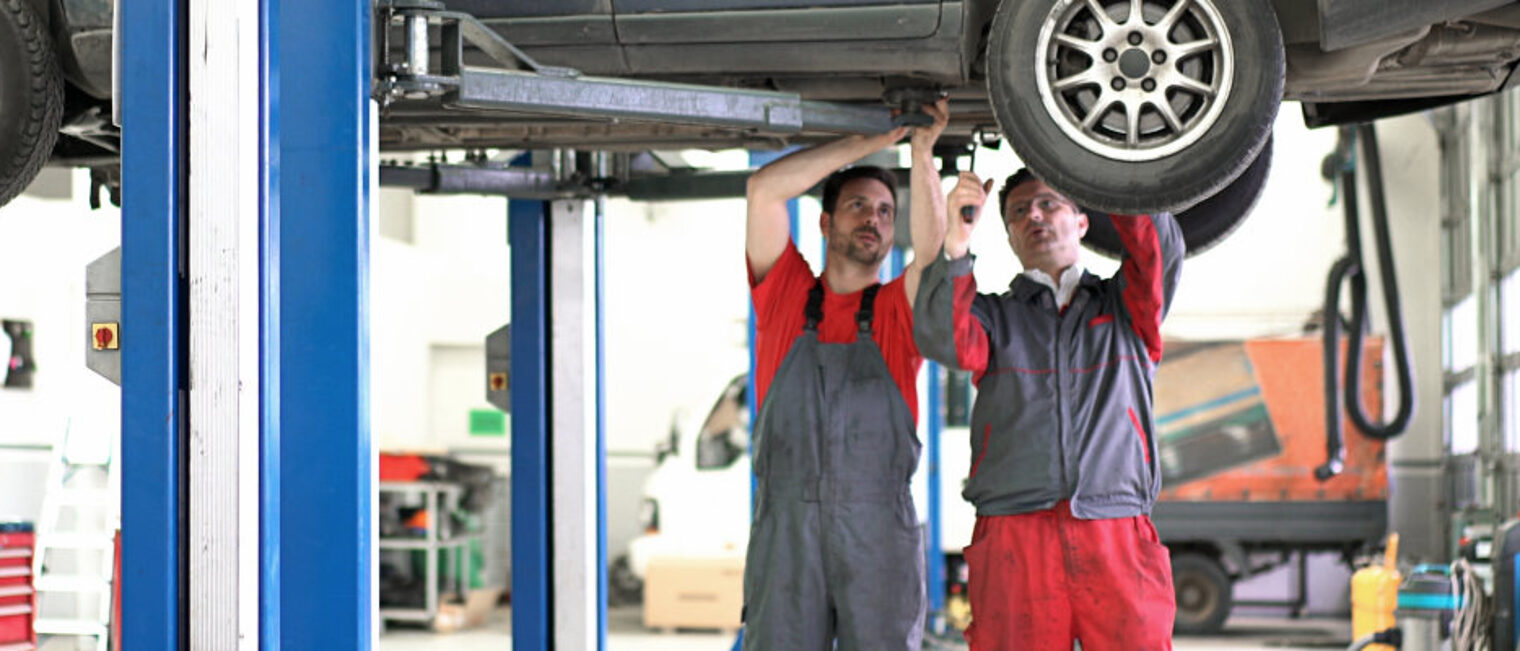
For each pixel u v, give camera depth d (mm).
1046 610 3854
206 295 3139
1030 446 3861
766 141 4801
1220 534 12773
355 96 3242
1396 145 15133
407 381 15531
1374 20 3480
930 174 3984
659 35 3750
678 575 12055
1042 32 3543
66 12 3832
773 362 4184
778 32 3715
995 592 3896
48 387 11227
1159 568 3865
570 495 5922
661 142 4812
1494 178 12852
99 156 4812
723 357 15891
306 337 3221
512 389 5930
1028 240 4027
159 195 3137
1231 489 12766
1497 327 12734
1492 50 3898
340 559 3207
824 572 4008
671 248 16078
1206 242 4566
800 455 4023
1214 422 12805
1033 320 3957
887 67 3756
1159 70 3516
